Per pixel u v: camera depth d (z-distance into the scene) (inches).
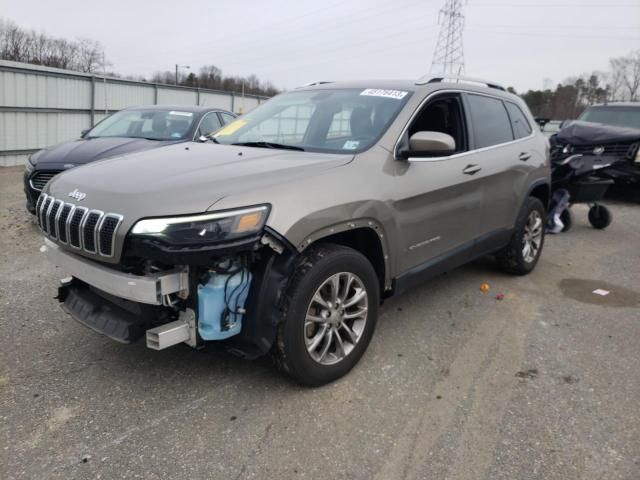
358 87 159.6
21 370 124.4
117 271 104.1
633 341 152.5
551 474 95.3
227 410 111.3
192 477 91.7
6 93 535.2
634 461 99.1
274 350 113.1
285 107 163.0
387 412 112.7
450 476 94.3
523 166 191.5
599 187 291.1
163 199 99.7
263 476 92.7
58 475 91.0
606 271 223.3
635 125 416.2
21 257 210.2
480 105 175.9
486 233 176.9
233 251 98.1
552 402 118.5
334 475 93.6
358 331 127.2
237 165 117.7
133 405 112.0
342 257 116.7
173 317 108.5
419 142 130.6
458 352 142.0
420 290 189.8
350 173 121.6
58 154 252.1
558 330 159.0
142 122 304.5
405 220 135.8
